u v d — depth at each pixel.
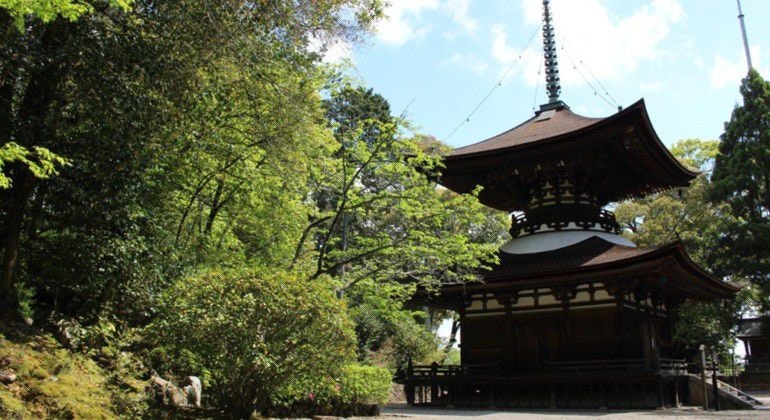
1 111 10.43
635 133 24.05
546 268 24.17
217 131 15.02
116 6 10.15
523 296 24.95
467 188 30.17
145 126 11.75
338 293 20.27
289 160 15.53
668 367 22.45
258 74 13.45
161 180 13.58
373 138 19.98
